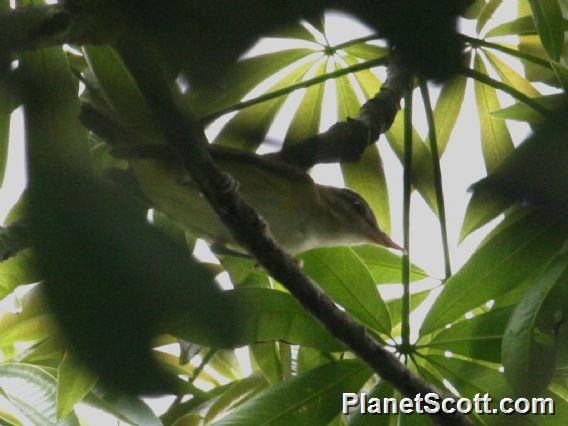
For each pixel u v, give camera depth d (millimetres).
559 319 4941
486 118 7543
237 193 4223
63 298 1293
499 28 7219
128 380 1278
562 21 5176
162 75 2129
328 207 7277
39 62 1983
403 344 6016
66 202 1358
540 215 1433
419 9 1256
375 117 6914
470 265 5707
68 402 5176
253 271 6852
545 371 4852
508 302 6164
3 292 5262
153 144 5281
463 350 5895
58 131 1673
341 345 5828
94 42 1792
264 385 6887
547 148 1422
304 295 4875
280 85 7375
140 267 1341
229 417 5562
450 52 1271
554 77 7648
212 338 1451
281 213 6977
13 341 6086
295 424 5582
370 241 7320
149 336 1308
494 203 1440
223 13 1312
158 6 1324
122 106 3244
